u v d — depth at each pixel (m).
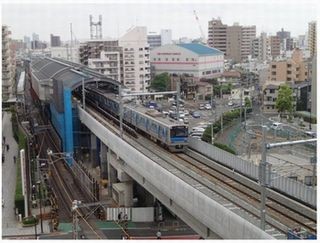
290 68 98.50
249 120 76.31
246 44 169.62
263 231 20.62
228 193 28.31
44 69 87.75
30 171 49.25
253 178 31.47
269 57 156.75
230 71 132.00
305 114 78.81
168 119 43.34
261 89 98.38
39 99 77.94
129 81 114.50
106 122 51.69
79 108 59.31
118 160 42.75
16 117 81.12
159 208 38.56
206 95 107.31
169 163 35.50
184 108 92.50
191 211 27.14
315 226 24.05
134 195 44.31
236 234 22.62
